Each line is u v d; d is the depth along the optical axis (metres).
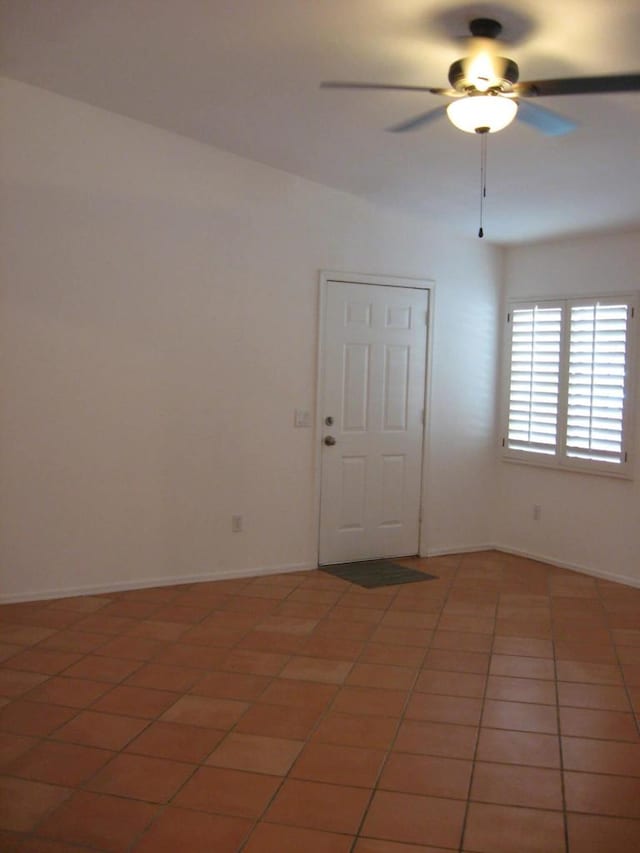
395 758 2.78
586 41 2.75
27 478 4.32
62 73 3.91
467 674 3.53
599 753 2.83
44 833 2.30
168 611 4.30
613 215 4.63
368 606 4.48
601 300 5.10
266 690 3.32
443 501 5.68
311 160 4.58
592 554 5.23
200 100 3.92
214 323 4.76
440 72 3.17
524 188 4.38
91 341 4.42
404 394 5.48
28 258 4.23
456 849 2.27
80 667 3.51
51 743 2.83
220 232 4.73
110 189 4.41
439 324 5.55
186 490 4.76
